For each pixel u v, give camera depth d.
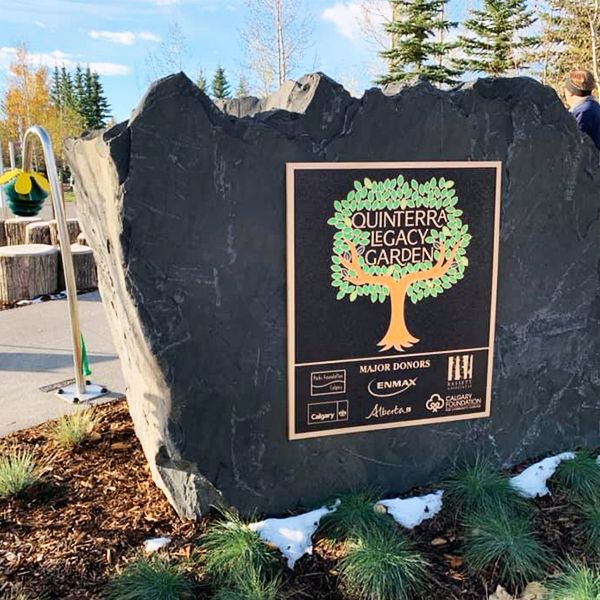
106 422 4.15
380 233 2.98
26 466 3.34
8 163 31.44
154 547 2.80
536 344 3.42
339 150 2.85
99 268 3.54
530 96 3.12
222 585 2.58
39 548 2.78
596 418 3.69
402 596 2.52
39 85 40.75
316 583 2.63
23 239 9.66
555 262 3.37
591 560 2.75
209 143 2.66
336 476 3.16
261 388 2.95
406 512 3.05
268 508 3.07
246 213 2.77
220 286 2.78
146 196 2.61
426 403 3.23
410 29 20.72
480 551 2.71
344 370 3.06
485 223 3.14
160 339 2.71
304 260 2.89
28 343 5.88
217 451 2.91
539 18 20.48
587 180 3.34
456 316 3.19
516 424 3.46
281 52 20.06
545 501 3.20
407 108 2.91
